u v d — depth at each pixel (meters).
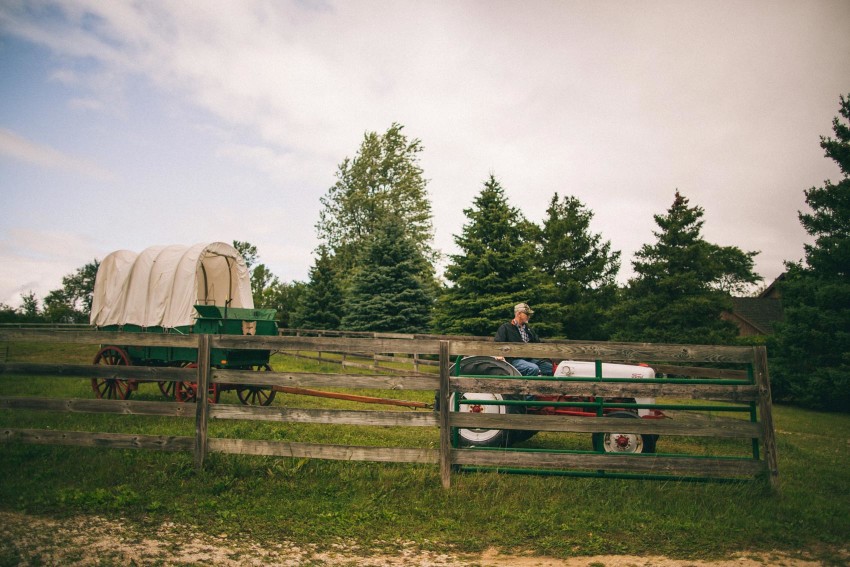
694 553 4.37
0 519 4.59
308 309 34.06
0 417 8.48
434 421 5.79
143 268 11.79
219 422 8.65
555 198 35.19
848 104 19.42
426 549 4.35
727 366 19.53
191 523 4.69
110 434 6.15
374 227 32.31
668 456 5.73
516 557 4.24
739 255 59.16
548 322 23.41
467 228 23.69
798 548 4.51
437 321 24.06
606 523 4.87
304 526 4.70
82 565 3.81
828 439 10.92
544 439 8.38
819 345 18.27
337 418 5.84
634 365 7.57
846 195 18.75
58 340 6.41
